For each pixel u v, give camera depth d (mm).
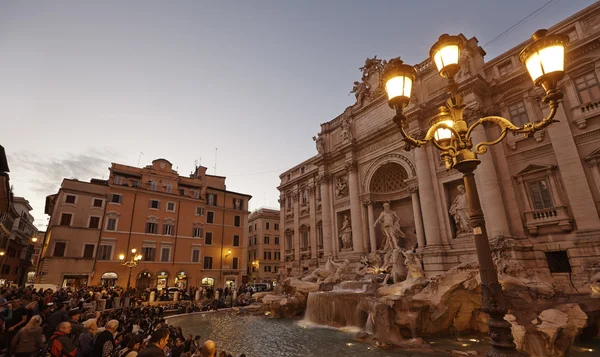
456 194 25859
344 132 35875
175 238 45000
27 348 7586
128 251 40875
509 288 16859
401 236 29250
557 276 19266
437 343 14852
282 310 25359
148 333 13898
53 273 35906
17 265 56406
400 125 6031
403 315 15914
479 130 23875
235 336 17891
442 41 6543
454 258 23781
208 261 48281
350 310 20125
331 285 26000
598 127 19484
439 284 16719
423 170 26875
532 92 22891
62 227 37562
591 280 16625
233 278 49906
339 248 35125
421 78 30016
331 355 13469
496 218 21609
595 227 18469
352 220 33000
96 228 39469
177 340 10664
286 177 48000
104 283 37438
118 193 42125
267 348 15008
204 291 38406
